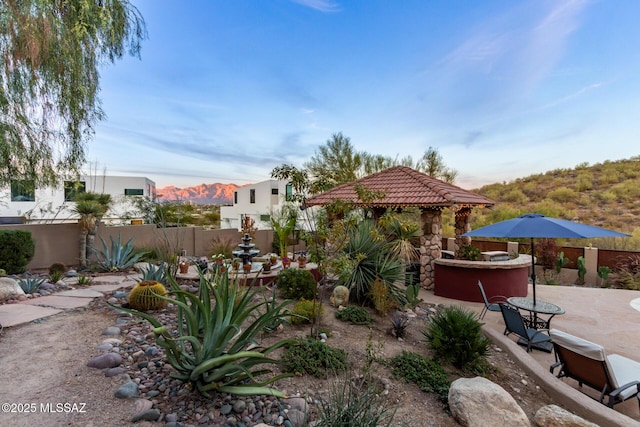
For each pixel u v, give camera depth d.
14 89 5.20
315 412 3.09
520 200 26.20
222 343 3.07
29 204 15.51
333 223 5.97
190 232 15.16
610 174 25.83
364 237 7.59
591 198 22.86
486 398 3.29
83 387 3.11
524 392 4.16
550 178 29.17
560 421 3.26
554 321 7.17
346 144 18.47
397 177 11.80
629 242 12.81
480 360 4.62
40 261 10.48
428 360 4.45
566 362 4.29
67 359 3.67
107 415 2.71
